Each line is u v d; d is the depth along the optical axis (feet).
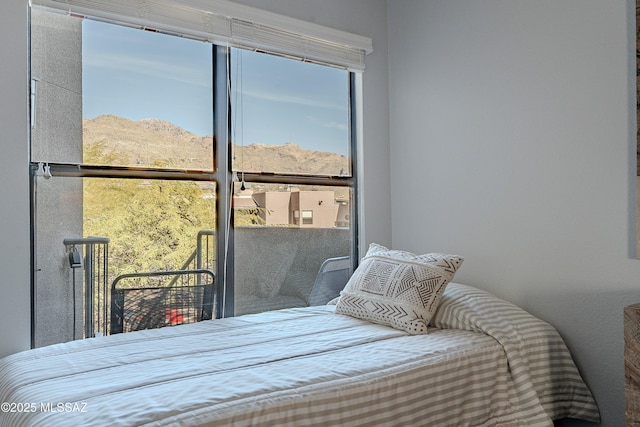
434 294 6.83
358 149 9.56
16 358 5.43
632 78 6.40
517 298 7.70
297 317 7.47
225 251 7.97
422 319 6.64
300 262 8.84
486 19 8.15
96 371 4.92
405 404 5.17
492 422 5.85
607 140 6.65
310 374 4.86
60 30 6.61
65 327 6.58
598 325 6.75
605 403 6.70
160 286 7.36
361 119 9.50
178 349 5.71
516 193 7.72
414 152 9.39
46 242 6.46
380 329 6.73
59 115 6.58
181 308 7.53
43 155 6.45
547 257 7.33
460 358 5.76
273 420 4.26
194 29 7.36
